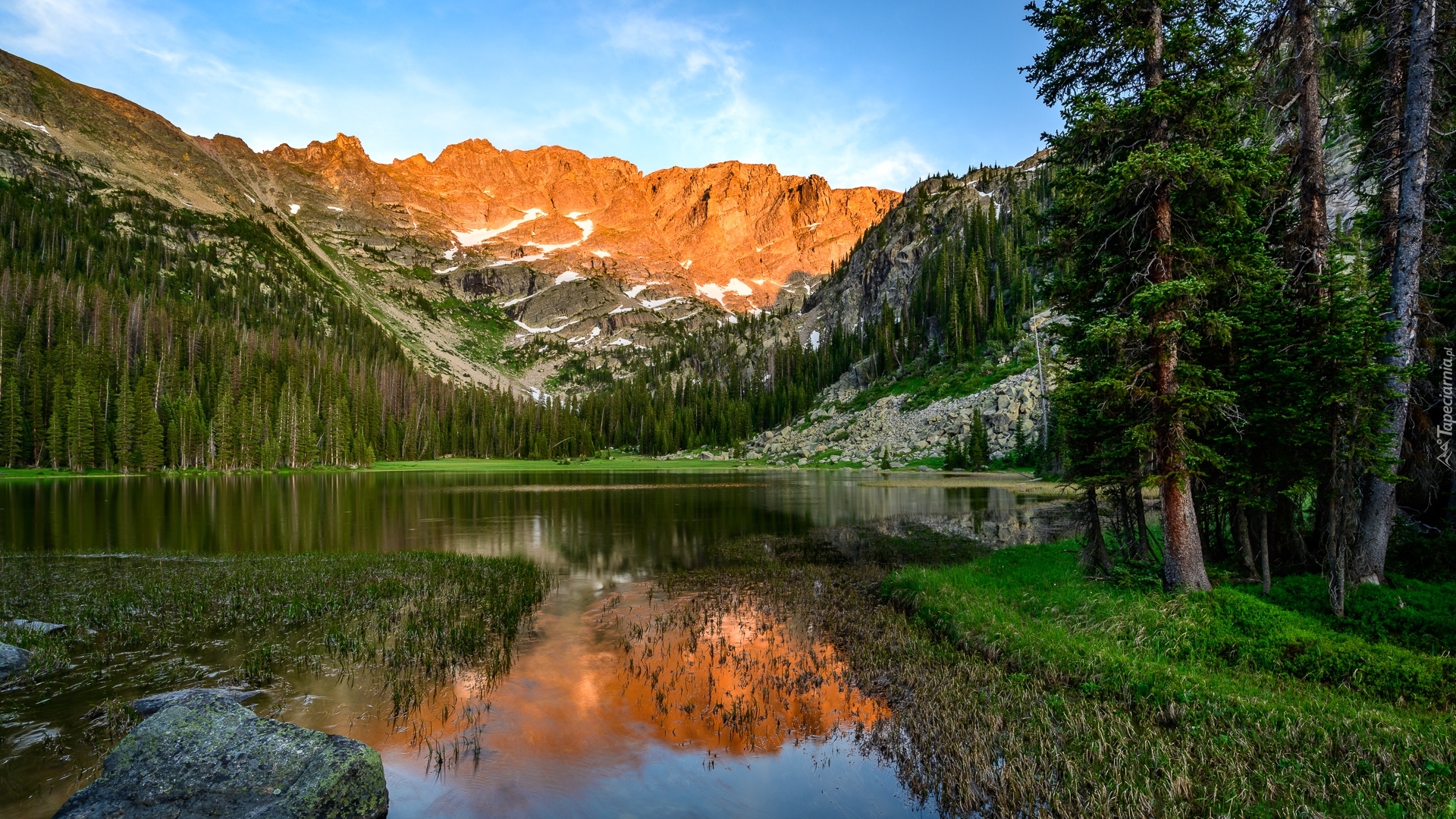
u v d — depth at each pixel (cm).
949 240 13675
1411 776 702
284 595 1781
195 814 651
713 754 902
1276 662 1054
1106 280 1459
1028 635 1237
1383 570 1309
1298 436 1266
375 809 716
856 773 845
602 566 2395
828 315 18800
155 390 8812
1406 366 1237
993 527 3338
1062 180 1422
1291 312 1311
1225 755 793
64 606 1616
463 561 2408
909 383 11500
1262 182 1261
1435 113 1424
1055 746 845
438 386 15488
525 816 739
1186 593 1292
